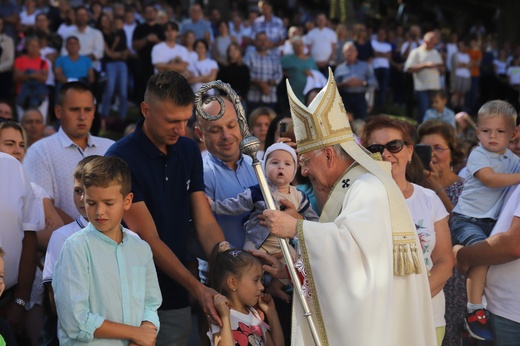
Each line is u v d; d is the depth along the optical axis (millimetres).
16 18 22141
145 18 21375
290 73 19672
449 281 7531
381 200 5617
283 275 6566
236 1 32125
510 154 7781
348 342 5449
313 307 5625
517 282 6766
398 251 5586
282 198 6910
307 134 5844
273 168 7008
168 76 6246
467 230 7539
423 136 8961
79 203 6359
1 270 5859
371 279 5457
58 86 19141
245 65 19391
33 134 12125
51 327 6668
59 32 20328
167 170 6496
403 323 5652
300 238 5598
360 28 23250
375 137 6645
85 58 19328
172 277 6230
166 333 6590
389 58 25797
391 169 6434
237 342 6270
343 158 5848
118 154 6371
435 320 6598
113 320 5723
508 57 29172
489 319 7039
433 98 18359
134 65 21531
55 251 6531
